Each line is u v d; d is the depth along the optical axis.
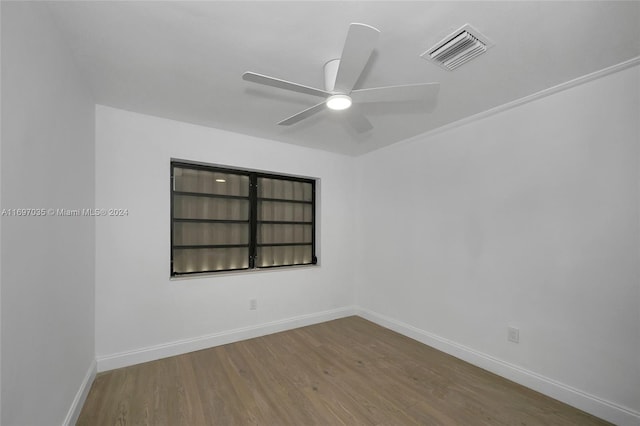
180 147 2.93
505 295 2.48
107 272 2.55
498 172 2.55
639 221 1.82
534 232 2.30
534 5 1.37
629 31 1.55
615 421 1.87
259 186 3.67
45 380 1.40
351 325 3.74
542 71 1.96
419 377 2.46
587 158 2.03
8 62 1.07
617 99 1.90
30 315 1.24
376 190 3.92
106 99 2.43
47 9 1.38
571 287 2.10
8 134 1.07
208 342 3.03
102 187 2.55
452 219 2.93
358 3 1.36
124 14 1.43
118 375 2.44
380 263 3.82
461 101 2.43
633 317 1.83
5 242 1.05
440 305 3.03
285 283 3.60
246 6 1.38
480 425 1.88
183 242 3.12
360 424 1.88
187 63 1.88
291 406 2.06
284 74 2.02
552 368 2.18
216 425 1.87
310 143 3.66
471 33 1.56
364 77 2.01
